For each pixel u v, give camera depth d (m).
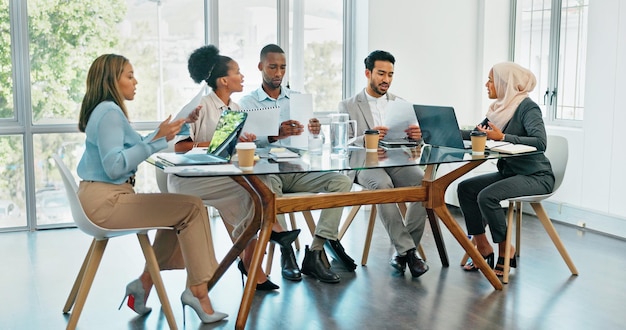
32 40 4.99
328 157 3.61
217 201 3.79
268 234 3.38
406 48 5.90
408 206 4.46
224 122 3.53
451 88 6.09
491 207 4.00
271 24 5.68
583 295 3.78
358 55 5.92
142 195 3.20
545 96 5.78
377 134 3.83
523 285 3.94
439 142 3.98
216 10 5.45
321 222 4.08
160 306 3.64
